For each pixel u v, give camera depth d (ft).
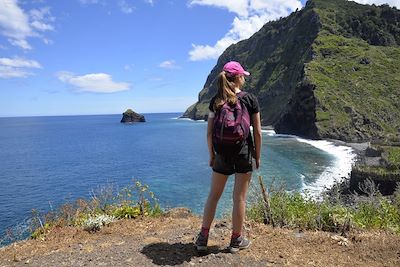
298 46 511.81
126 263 14.83
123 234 18.43
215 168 15.10
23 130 605.73
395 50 441.27
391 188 107.14
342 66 379.96
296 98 323.16
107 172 154.40
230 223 19.54
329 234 18.24
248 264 14.78
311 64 371.15
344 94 328.29
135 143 295.28
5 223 78.02
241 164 14.83
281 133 339.57
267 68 552.00
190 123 607.78
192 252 15.76
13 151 263.49
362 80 362.74
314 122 293.02
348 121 294.25
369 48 436.35
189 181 128.57
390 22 510.58
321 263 15.01
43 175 150.92
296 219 20.44
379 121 312.50
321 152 200.54
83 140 353.51
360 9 540.93
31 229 21.39
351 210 22.56
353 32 489.26
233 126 14.21
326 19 499.92
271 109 476.95
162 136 358.02
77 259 15.42
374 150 177.78
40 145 311.68
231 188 90.94
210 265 14.64
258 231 18.39
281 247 16.40
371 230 19.57
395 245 16.56
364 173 110.42
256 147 15.15
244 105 14.61
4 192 115.96
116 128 561.02
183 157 198.18
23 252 16.58
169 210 23.36
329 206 22.00
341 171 141.08
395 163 121.29
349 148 218.59
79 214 22.15
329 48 422.82
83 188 120.37
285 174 133.80
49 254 16.15
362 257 15.66
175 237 17.58
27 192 115.55
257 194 23.41
